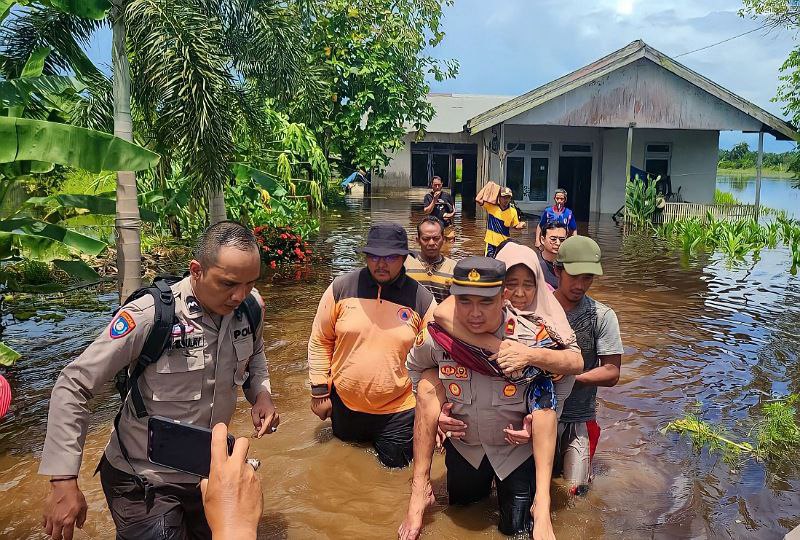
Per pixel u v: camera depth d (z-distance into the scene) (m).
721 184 52.25
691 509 3.51
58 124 5.38
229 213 11.88
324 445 4.35
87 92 8.27
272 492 3.75
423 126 22.05
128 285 6.98
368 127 19.97
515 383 3.17
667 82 20.39
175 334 2.59
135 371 2.61
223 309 2.61
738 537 3.25
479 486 3.52
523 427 3.20
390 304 4.11
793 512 3.49
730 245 13.48
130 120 6.96
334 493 3.75
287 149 13.89
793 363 6.08
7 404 3.12
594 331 3.67
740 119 20.47
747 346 6.62
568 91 20.02
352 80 19.78
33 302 8.29
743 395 5.26
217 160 7.31
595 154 23.88
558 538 3.23
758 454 4.16
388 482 3.90
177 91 6.87
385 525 3.42
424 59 21.05
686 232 14.92
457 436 3.31
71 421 2.45
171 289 2.65
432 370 3.41
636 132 23.41
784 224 15.23
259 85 9.46
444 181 28.28
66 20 7.84
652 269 11.54
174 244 12.26
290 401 5.13
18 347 6.41
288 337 6.80
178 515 2.67
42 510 3.52
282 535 3.30
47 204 8.61
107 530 3.31
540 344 3.14
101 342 2.50
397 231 4.05
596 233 17.81
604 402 5.12
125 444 2.67
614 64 19.80
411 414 4.05
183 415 2.67
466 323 3.11
